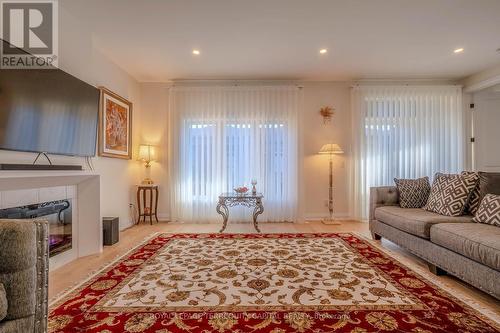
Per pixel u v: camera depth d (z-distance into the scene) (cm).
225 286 208
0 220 115
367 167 462
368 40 331
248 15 275
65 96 246
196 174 462
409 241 265
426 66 416
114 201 389
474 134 469
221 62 395
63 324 157
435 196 294
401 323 158
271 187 461
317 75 453
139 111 473
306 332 150
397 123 462
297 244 321
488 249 177
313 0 251
